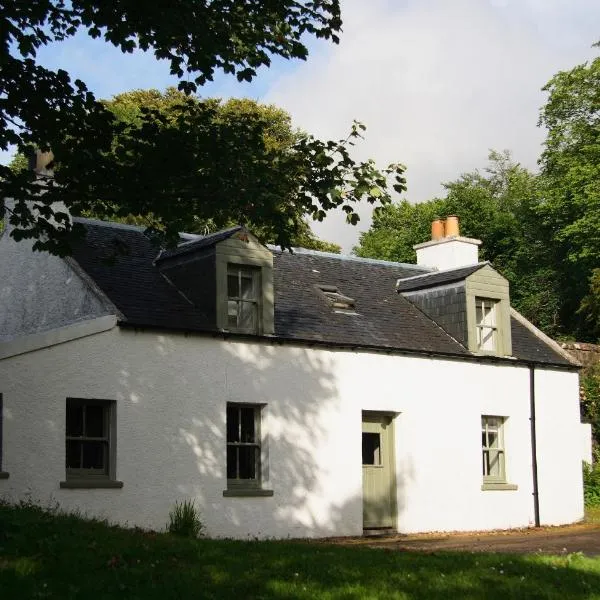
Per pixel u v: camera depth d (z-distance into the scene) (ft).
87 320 61.46
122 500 58.34
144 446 59.72
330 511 68.13
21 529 42.47
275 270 77.61
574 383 86.07
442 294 80.89
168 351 61.72
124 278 65.92
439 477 74.95
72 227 48.67
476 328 79.10
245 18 48.44
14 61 46.78
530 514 80.59
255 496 64.44
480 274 80.23
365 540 66.23
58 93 47.88
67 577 36.81
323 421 68.74
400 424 73.56
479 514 76.95
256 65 49.47
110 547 41.47
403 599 36.91
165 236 48.73
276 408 66.54
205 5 47.75
